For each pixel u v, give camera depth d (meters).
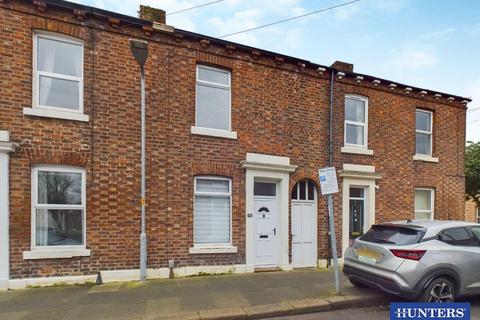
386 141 10.46
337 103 9.83
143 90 7.35
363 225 10.19
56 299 6.02
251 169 8.48
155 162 7.68
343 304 6.03
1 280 6.47
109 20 7.37
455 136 11.78
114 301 5.93
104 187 7.25
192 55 8.14
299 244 9.26
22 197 6.68
